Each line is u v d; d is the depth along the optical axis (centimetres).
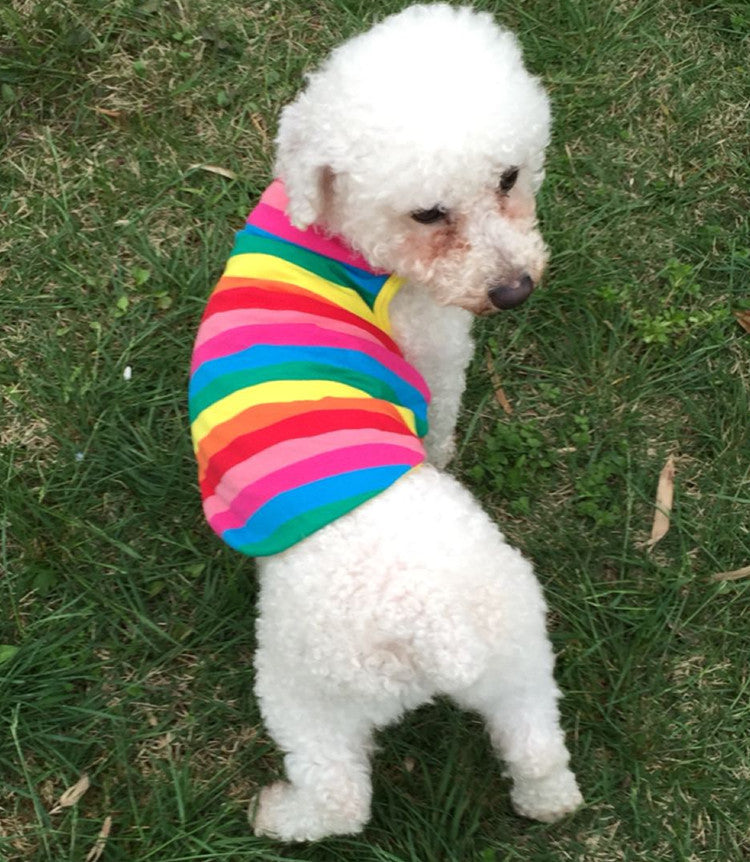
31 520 61
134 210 72
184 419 65
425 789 54
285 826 49
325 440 40
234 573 59
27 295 69
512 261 45
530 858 52
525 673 41
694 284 69
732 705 56
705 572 60
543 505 63
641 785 54
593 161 74
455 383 56
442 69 42
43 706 55
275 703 44
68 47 76
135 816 53
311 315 45
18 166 74
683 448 65
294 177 44
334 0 78
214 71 77
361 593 38
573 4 78
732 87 77
